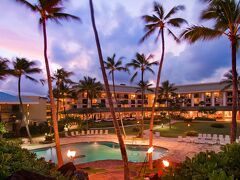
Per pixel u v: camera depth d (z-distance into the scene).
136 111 69.88
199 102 78.00
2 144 5.53
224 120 62.91
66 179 5.02
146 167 17.44
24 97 39.75
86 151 26.75
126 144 28.94
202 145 26.06
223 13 13.51
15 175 3.60
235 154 4.16
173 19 18.09
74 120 42.31
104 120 59.19
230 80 49.25
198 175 3.35
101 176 15.64
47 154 25.05
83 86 52.84
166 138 32.12
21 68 30.27
